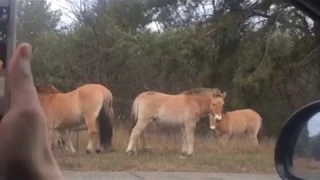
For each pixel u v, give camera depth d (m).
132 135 11.98
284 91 17.62
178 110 12.17
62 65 20.70
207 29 17.77
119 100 21.05
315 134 2.91
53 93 11.33
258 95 17.09
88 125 11.51
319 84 17.86
